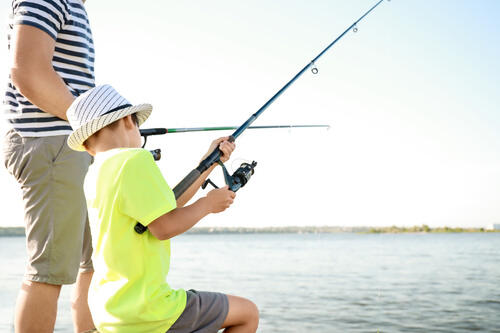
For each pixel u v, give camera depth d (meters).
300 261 26.16
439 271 18.89
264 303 10.89
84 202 2.07
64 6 2.04
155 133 2.15
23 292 1.98
